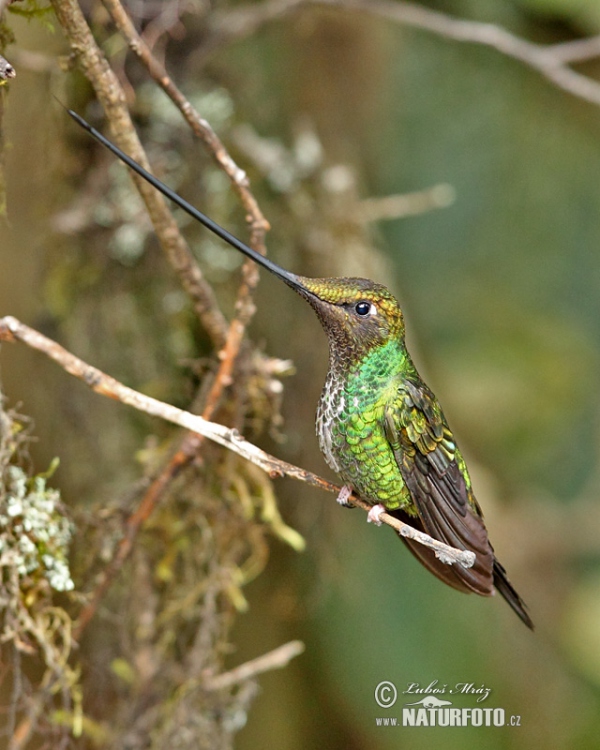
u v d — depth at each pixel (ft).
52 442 26.76
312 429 28.63
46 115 24.82
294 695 31.78
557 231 39.73
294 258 28.86
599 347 43.19
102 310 26.12
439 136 36.55
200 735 22.07
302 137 29.43
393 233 39.99
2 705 20.56
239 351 21.84
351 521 30.71
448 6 33.06
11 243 27.45
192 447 20.58
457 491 19.85
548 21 33.40
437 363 40.42
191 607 22.75
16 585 16.89
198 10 24.82
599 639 35.70
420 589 33.40
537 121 36.47
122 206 25.61
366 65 32.63
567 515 39.34
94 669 22.79
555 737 33.94
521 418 40.57
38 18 16.60
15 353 27.61
